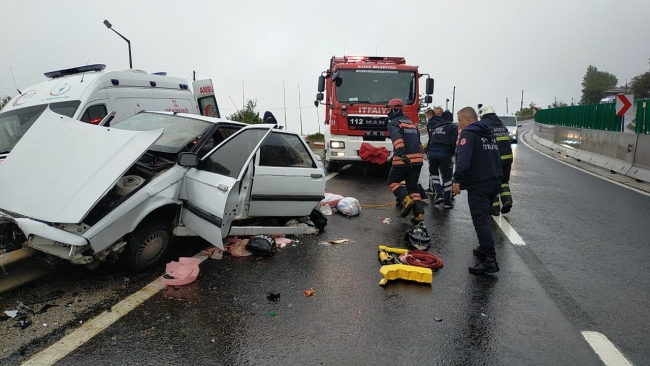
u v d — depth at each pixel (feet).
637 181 39.04
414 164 22.89
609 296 14.48
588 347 11.37
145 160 16.26
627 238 21.06
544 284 15.38
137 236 14.64
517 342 11.53
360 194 30.60
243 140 16.28
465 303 13.74
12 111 24.93
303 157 20.10
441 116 28.68
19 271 13.62
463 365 10.46
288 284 14.62
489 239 16.06
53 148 15.05
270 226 19.53
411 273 15.21
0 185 14.66
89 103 24.76
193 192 15.71
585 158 54.24
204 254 16.96
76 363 9.89
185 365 10.02
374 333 11.74
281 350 10.78
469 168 16.30
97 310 12.32
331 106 36.70
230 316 12.33
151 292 13.58
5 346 10.41
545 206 27.99
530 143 91.66
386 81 36.70
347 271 15.99
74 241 12.44
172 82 32.68
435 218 24.48
